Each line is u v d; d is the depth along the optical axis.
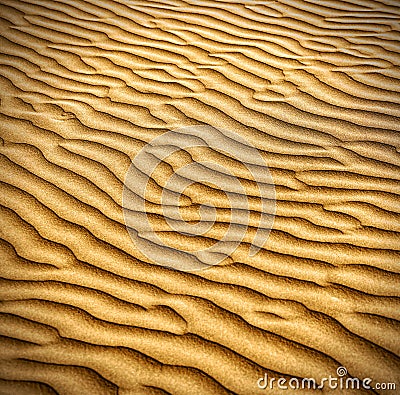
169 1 4.73
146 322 1.93
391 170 2.70
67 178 2.63
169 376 1.75
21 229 2.32
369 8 4.53
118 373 1.76
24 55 3.83
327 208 2.46
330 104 3.24
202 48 3.89
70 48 3.93
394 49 3.84
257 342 1.85
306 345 1.84
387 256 2.19
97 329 1.90
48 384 1.72
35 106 3.24
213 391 1.70
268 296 2.02
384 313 1.95
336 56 3.76
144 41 4.01
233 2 4.67
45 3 4.69
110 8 4.59
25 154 2.80
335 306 1.98
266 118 3.12
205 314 1.96
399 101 3.25
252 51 3.84
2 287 2.06
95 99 3.32
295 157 2.81
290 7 4.55
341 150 2.86
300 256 2.20
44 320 1.94
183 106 3.24
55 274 2.12
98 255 2.21
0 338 1.86
